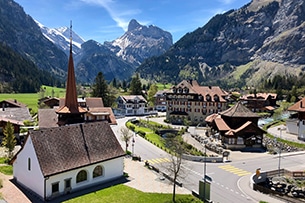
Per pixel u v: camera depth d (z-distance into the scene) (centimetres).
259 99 14988
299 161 5972
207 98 12375
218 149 6812
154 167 4988
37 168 3669
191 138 8594
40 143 3775
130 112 15275
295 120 8269
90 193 3834
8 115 8494
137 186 4147
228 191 4222
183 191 4012
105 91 15000
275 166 5606
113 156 4372
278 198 4112
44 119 7575
